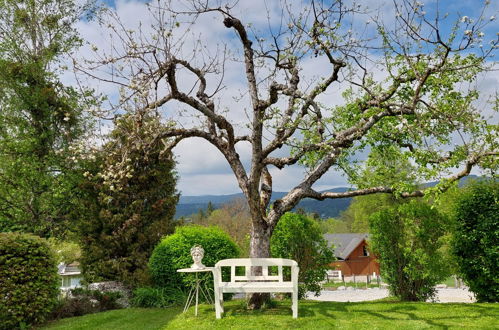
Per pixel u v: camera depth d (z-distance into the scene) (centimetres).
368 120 955
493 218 992
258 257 890
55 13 1769
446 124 960
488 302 1011
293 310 779
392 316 785
